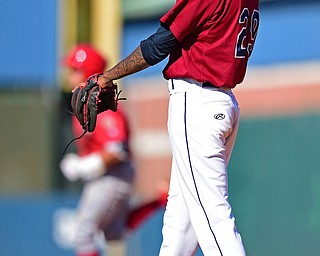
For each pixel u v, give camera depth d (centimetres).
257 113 3058
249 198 3047
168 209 1590
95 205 2817
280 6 3134
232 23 1470
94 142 2788
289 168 2938
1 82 3866
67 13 3750
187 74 1475
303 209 2898
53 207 3472
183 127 1479
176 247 1573
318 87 2939
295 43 3089
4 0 3862
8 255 3544
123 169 2823
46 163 3750
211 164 1473
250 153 3050
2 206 3556
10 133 3816
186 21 1440
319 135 2867
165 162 3278
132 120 3438
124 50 3638
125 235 2889
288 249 2938
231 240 1459
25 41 3847
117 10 3647
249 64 3216
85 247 2833
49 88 3781
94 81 1511
